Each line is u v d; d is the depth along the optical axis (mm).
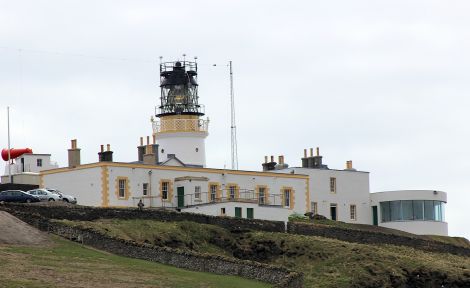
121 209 136375
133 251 119688
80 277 103875
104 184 153750
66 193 157750
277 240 142750
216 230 141875
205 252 136000
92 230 121875
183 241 135625
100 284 101812
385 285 135625
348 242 149250
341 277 134750
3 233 117438
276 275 115750
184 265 118312
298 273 116625
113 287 101250
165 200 159000
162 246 128125
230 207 158125
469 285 142375
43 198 146000
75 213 132250
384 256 142125
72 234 122375
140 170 157000
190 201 159625
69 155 159875
